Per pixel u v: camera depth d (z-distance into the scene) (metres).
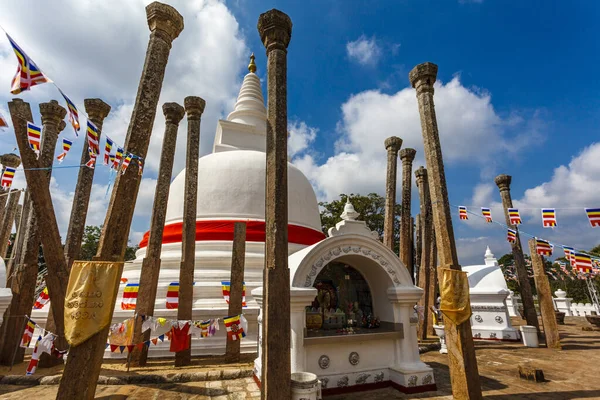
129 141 6.37
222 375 8.68
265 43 7.30
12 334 9.82
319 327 8.62
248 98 22.00
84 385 5.18
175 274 13.03
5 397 7.37
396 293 8.30
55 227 9.03
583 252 9.71
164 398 7.30
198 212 15.48
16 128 8.79
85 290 5.49
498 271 16.44
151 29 7.23
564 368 9.81
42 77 5.28
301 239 15.71
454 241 7.62
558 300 25.67
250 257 13.91
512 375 9.05
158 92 6.87
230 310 10.23
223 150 19.08
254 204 15.81
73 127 6.19
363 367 7.88
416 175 16.11
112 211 6.00
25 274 10.16
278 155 6.37
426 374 7.83
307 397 5.69
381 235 32.59
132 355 9.72
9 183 9.38
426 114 8.41
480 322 15.99
